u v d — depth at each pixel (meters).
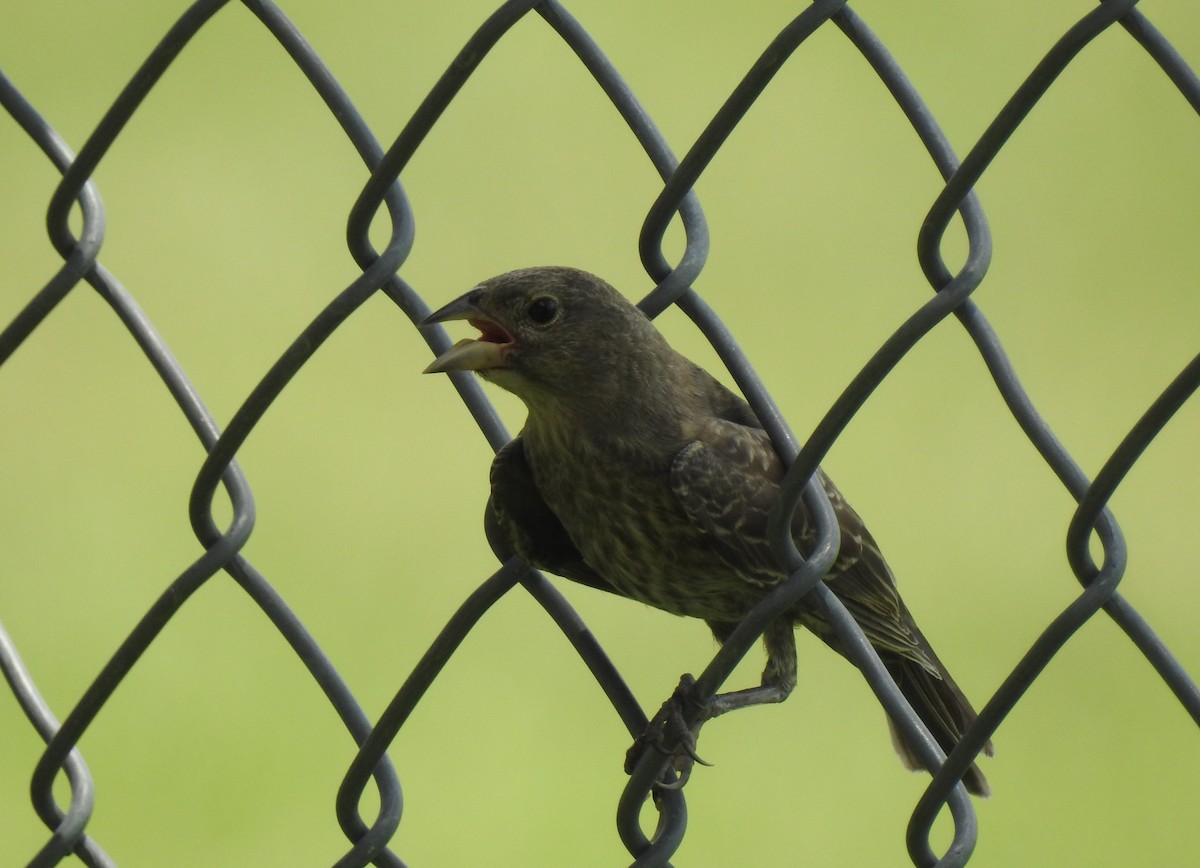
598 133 14.63
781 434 4.27
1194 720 3.86
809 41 15.37
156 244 13.91
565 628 4.51
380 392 12.84
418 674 4.46
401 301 4.55
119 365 13.15
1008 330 13.36
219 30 15.42
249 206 14.12
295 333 13.27
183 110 14.91
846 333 13.17
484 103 14.90
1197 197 14.16
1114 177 14.36
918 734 4.03
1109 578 3.84
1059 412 12.70
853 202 14.25
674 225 5.25
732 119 4.16
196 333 13.30
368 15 15.62
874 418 12.65
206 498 4.52
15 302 13.38
